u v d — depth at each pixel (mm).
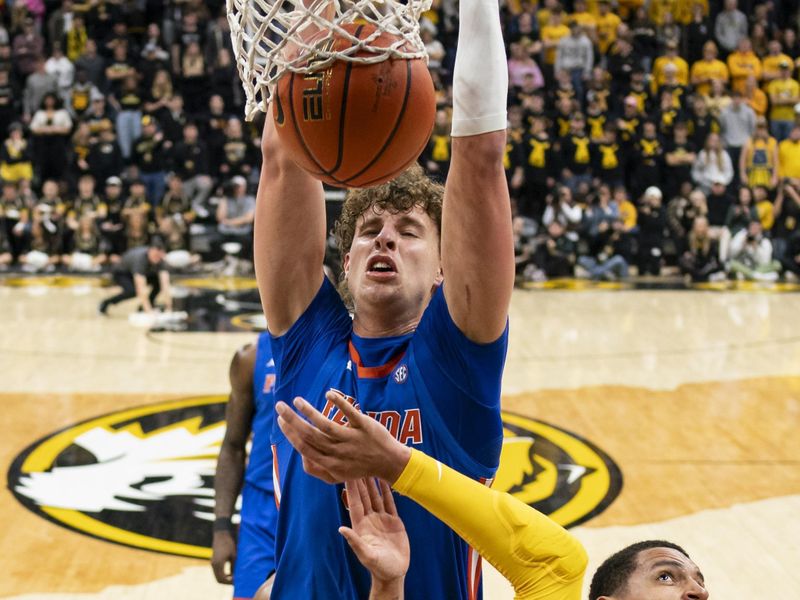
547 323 12453
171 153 16188
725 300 14281
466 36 2016
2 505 6367
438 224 2389
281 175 2297
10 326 11820
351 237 2498
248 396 4125
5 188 15930
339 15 1970
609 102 17250
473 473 2221
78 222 15633
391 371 2258
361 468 1915
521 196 16812
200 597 5188
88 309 13039
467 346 2133
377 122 1979
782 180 16906
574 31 17656
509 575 2018
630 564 2365
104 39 17938
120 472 6977
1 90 17312
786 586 5430
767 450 7637
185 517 6223
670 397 9062
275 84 2041
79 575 5418
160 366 9969
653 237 16266
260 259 2355
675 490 6793
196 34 17516
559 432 7957
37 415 8242
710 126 17172
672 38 18172
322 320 2385
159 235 13398
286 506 2307
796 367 10273
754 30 18406
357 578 2207
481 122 2004
